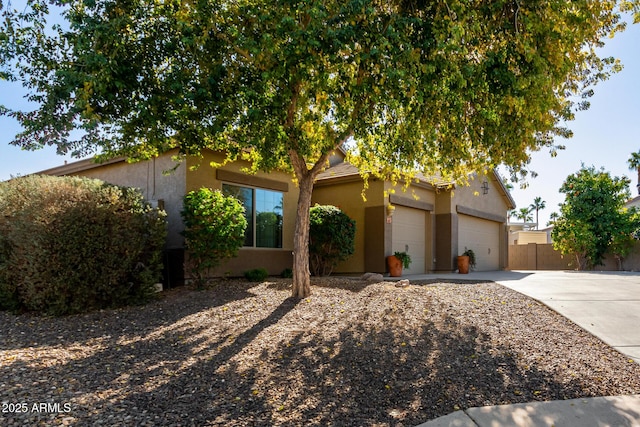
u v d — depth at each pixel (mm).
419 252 15484
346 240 11953
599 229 18938
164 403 3742
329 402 3830
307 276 8164
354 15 5316
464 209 16656
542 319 6609
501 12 6055
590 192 18984
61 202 7191
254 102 6117
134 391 3988
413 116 6785
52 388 3977
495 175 18953
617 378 4414
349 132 7492
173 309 7348
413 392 4051
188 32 5746
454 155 7328
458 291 8805
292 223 13211
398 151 7922
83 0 5512
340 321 6406
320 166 8258
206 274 10047
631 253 18812
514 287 9648
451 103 6223
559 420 3521
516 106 5934
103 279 7352
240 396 3926
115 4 5816
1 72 5641
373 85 5871
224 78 6195
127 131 6613
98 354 5102
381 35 5398
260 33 5902
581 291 9047
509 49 6020
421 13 6000
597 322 6461
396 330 5941
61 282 7023
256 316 6738
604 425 3445
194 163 10555
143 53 6301
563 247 19938
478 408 3740
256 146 7312
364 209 13836
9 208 7719
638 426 3430
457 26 5297
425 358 4906
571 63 6164
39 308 7379
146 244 8039
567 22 5961
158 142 6836
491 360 4852
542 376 4445
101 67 5477
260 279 10562
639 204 23906
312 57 5414
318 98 6578
